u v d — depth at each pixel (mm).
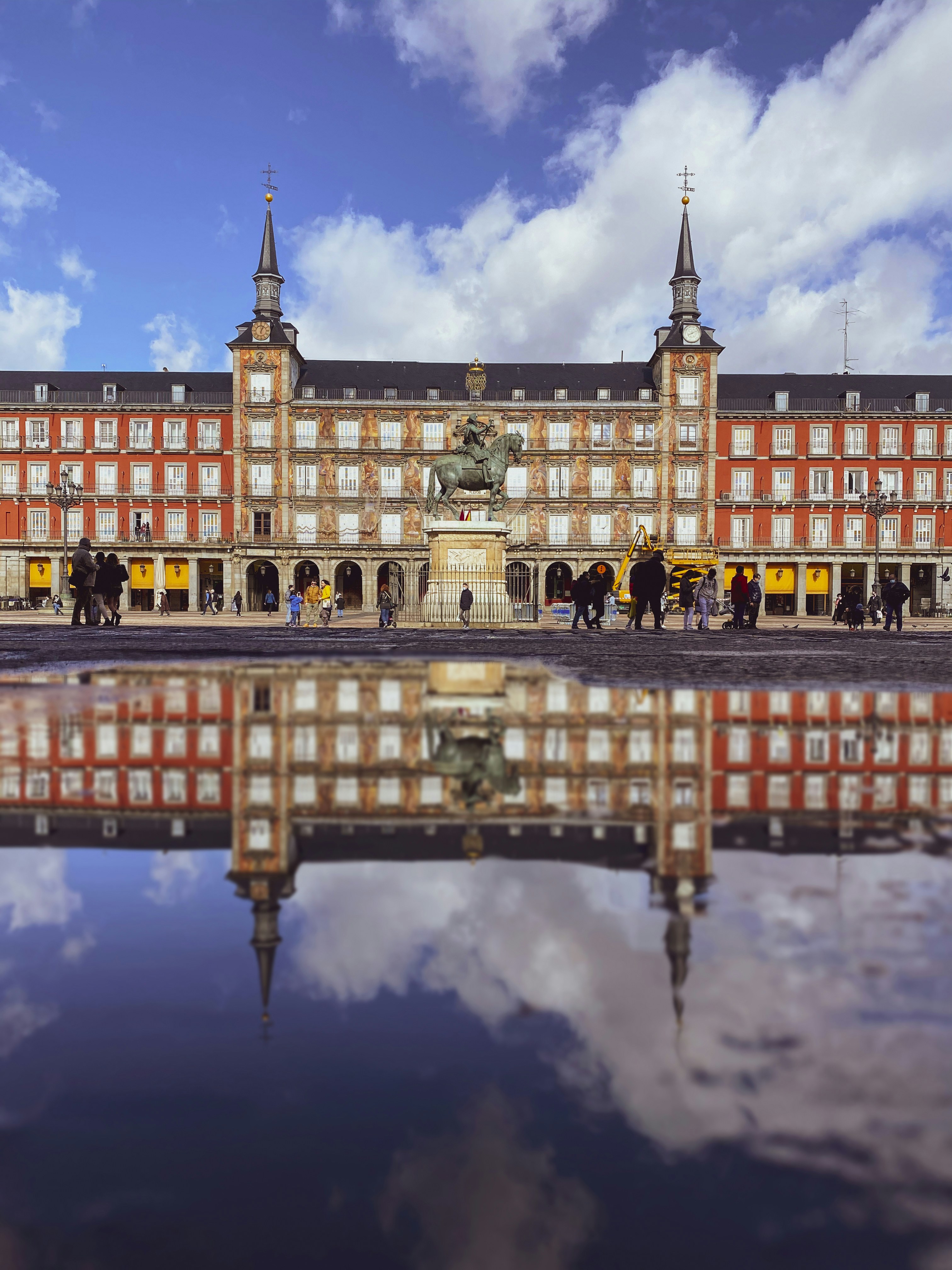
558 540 51656
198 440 52469
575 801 1611
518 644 12180
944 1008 741
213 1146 578
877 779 1884
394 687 4523
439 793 1682
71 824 1430
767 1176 539
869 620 40719
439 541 20625
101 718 3047
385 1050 672
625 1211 494
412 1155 553
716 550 50531
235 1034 711
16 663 7113
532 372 55219
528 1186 518
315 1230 487
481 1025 707
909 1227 491
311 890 1068
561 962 828
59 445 52469
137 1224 494
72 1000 770
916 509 52156
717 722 3039
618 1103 601
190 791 1696
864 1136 569
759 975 806
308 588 45281
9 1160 558
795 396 55219
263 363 51188
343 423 51594
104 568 20953
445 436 51625
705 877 1135
